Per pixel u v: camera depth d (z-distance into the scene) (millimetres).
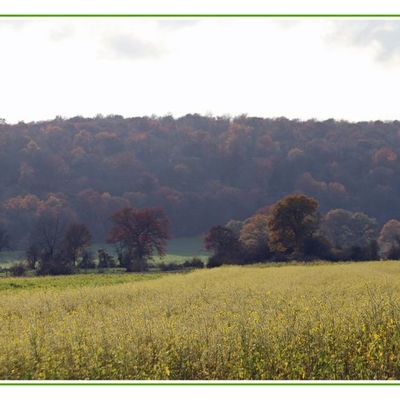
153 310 33375
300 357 20688
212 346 21188
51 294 46031
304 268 76062
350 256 128125
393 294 33531
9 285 66375
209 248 137125
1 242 149625
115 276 89812
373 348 21016
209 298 40219
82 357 21031
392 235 165250
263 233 143000
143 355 21297
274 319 25188
